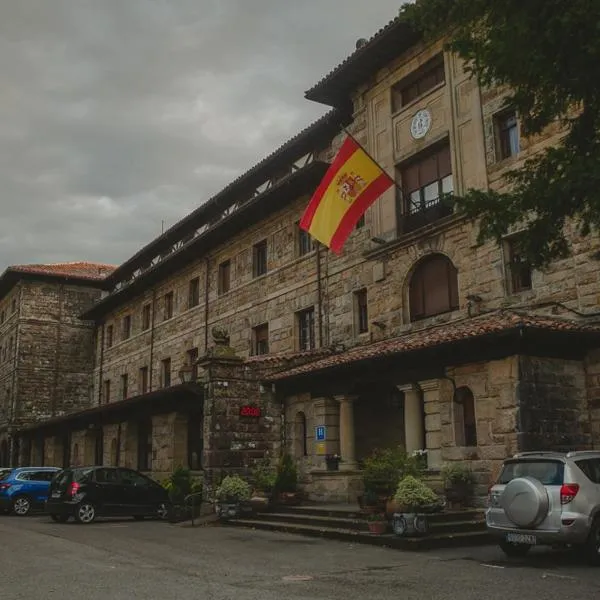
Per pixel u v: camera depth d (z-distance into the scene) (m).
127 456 29.27
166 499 21.14
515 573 9.73
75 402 45.09
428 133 20.25
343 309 22.69
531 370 14.30
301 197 25.27
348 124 23.77
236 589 8.80
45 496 24.47
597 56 7.13
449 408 15.85
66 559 11.91
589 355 15.02
